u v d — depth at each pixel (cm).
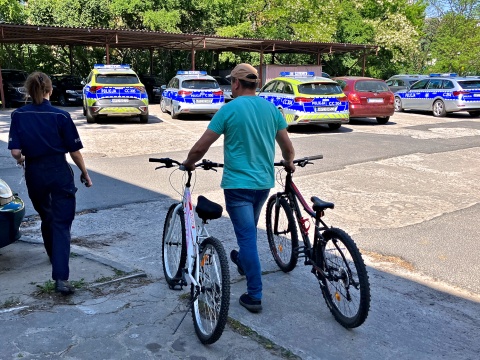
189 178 392
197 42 2388
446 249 539
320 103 1392
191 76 1709
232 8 2892
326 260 379
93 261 479
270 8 3062
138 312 382
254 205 385
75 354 322
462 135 1388
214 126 362
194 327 353
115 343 337
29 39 2248
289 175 433
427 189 802
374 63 3525
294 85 1409
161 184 810
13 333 346
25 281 434
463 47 3853
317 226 388
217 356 326
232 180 369
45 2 2703
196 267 357
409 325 376
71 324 360
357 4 3297
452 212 676
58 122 402
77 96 2261
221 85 2472
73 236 568
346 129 1511
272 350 335
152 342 340
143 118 1603
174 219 430
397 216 657
